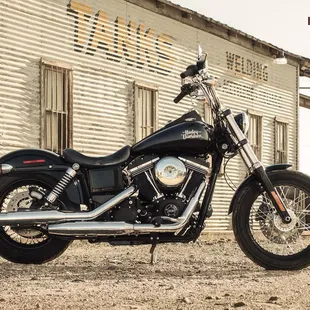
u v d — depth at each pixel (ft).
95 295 15.99
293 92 82.58
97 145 52.44
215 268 22.50
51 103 48.34
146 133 58.39
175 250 32.32
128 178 20.97
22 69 46.16
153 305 14.56
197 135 20.89
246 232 21.40
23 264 21.88
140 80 57.41
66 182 20.84
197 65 21.76
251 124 74.64
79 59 50.96
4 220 20.29
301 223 21.75
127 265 23.44
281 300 15.31
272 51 76.69
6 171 20.89
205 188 21.29
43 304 14.64
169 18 61.16
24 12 46.47
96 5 52.70
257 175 21.39
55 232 20.31
